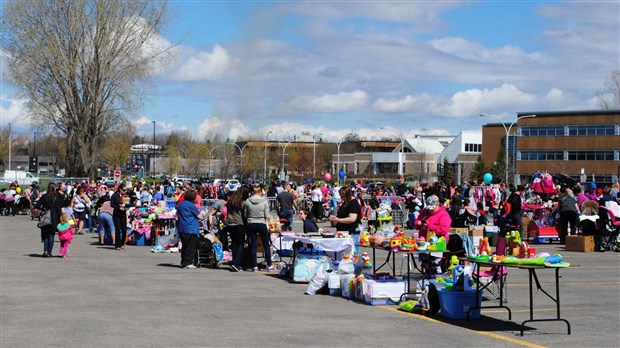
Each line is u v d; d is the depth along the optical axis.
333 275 13.44
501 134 113.44
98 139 54.09
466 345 9.05
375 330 10.01
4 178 82.38
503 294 13.45
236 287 14.41
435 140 143.88
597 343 9.26
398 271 16.92
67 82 51.72
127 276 16.11
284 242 18.88
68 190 39.66
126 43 52.03
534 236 26.39
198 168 122.38
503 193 31.17
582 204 25.09
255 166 112.75
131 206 29.84
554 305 12.43
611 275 16.94
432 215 13.04
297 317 10.99
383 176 109.44
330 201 38.81
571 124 94.25
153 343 8.89
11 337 9.21
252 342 9.03
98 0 50.94
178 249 22.47
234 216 17.25
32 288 14.00
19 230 32.66
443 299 11.12
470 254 12.83
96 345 8.73
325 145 135.62
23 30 49.19
